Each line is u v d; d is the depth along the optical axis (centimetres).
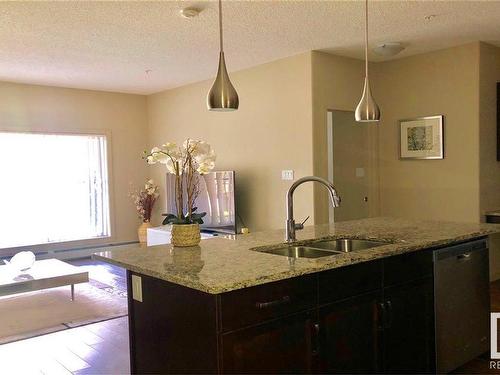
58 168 677
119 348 336
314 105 496
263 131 555
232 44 457
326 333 203
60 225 679
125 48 464
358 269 217
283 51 492
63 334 366
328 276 204
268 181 552
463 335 277
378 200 576
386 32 430
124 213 740
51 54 484
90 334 365
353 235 282
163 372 200
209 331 173
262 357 180
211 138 636
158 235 648
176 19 377
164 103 724
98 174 716
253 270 187
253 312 177
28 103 646
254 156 569
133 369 220
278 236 287
